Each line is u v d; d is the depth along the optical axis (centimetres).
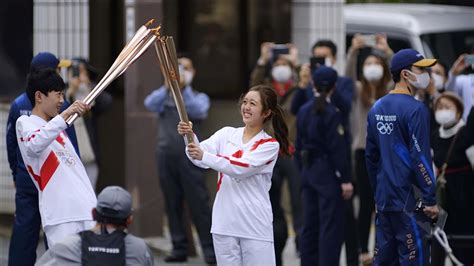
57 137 1756
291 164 2553
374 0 4466
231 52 3216
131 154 2723
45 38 2855
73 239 1417
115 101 3161
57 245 1412
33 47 2939
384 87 2388
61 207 1755
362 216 2408
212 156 1655
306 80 2459
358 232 2408
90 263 1400
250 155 1666
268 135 1702
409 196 1802
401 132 1806
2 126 2967
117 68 1680
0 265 2467
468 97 2419
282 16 3134
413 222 1797
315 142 2194
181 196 2542
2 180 2970
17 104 1909
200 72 3231
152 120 2712
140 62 2697
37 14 2858
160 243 2694
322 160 2194
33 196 1916
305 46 2991
